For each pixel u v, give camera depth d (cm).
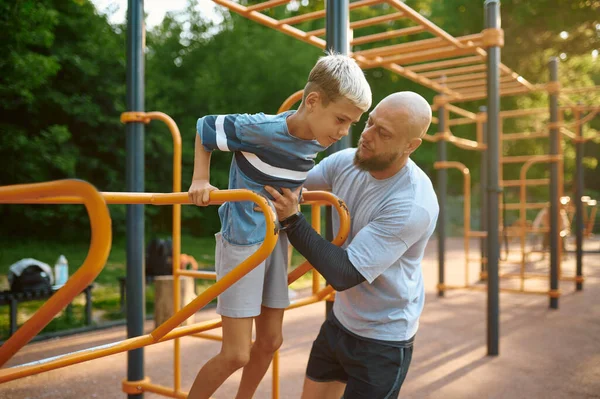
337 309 219
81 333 532
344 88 158
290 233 181
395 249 190
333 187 223
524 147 2094
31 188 112
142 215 334
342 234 197
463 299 737
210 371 175
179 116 1759
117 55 1450
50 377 394
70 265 1072
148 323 577
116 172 1538
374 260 186
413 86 1856
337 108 162
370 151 190
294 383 379
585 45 1416
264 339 192
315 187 233
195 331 180
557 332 549
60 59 1355
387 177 202
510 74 607
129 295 331
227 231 175
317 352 225
